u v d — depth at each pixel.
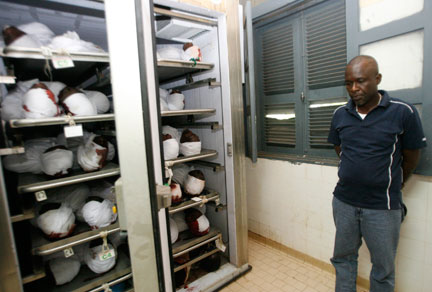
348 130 1.50
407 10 1.50
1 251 0.63
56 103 1.27
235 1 1.94
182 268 1.93
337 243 1.66
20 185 1.18
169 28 1.96
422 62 1.48
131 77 0.67
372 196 1.44
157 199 0.78
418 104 1.53
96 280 1.42
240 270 2.15
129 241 0.70
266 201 2.56
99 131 1.74
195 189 2.05
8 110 1.18
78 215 1.50
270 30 2.39
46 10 1.52
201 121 2.29
